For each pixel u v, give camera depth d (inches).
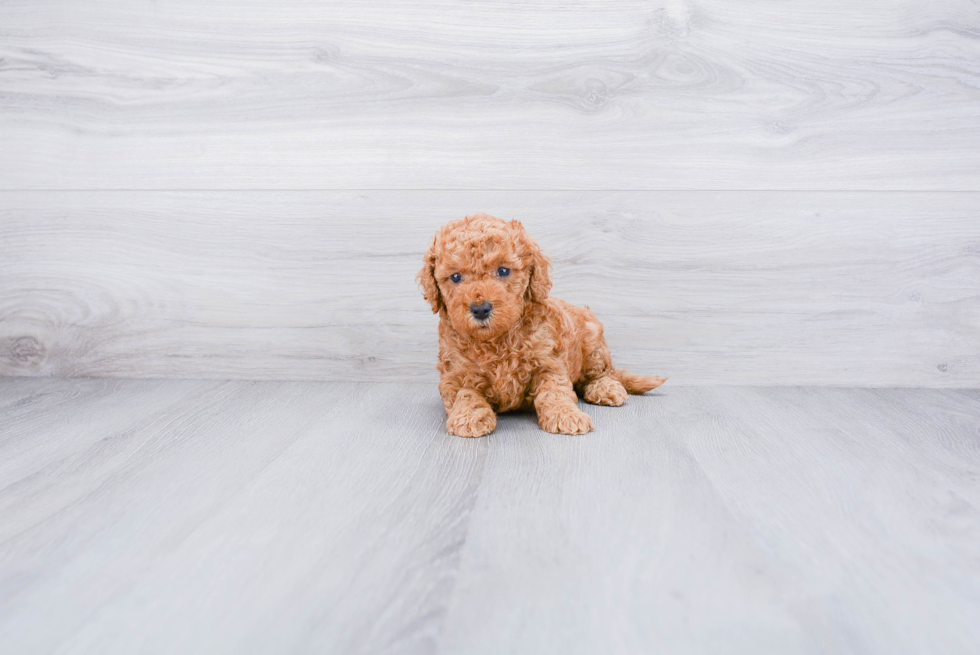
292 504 45.5
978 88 77.0
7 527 42.2
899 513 43.8
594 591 34.0
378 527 41.8
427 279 64.7
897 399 74.4
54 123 83.1
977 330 79.0
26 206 84.4
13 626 31.4
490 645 29.7
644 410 69.6
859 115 78.0
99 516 43.8
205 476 50.9
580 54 78.8
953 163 77.7
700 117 78.7
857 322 79.8
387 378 84.0
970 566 36.8
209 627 31.2
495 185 80.6
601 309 81.4
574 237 80.5
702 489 47.7
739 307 80.5
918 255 78.7
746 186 79.2
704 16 77.7
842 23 77.3
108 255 84.4
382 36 79.8
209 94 81.7
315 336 83.9
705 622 31.4
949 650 29.3
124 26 81.5
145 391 78.7
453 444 58.4
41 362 86.7
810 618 31.7
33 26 82.1
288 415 68.2
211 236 83.2
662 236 80.0
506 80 79.4
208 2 80.4
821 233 79.1
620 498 46.0
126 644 30.0
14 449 57.6
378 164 81.1
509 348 63.9
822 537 40.2
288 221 82.4
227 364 85.3
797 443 58.3
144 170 83.0
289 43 80.6
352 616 32.0
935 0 76.4
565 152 79.7
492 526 41.7
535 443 58.6
